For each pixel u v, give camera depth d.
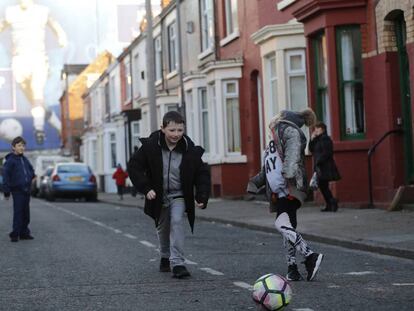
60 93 85.00
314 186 11.52
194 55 33.97
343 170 19.06
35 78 84.12
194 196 10.09
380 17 18.14
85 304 8.08
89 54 85.06
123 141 51.19
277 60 22.88
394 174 17.91
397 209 17.05
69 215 24.25
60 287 9.30
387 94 18.03
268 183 9.40
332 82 19.12
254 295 7.37
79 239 15.62
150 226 18.88
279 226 9.30
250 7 26.31
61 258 12.32
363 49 18.84
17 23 84.06
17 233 15.44
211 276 9.89
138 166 9.77
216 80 27.88
